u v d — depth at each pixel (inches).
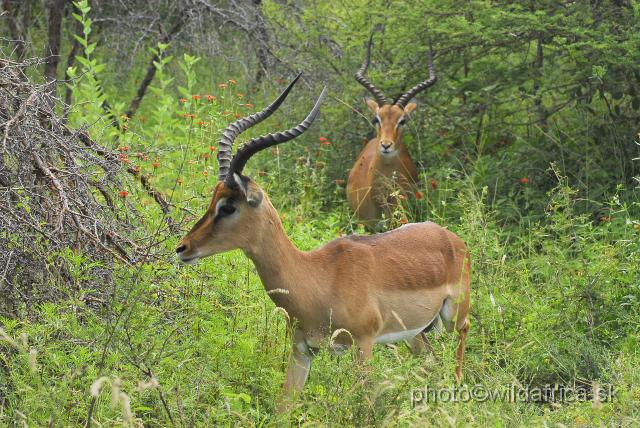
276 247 357.7
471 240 486.0
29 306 355.3
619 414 341.1
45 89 392.8
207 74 856.9
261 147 351.9
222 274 410.3
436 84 706.2
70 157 377.7
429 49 668.1
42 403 300.8
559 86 644.7
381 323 381.4
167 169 513.0
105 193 402.6
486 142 725.3
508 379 368.8
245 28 757.9
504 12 605.3
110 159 407.5
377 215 639.1
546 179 647.1
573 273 479.5
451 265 414.6
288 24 771.4
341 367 345.4
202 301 377.7
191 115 518.9
